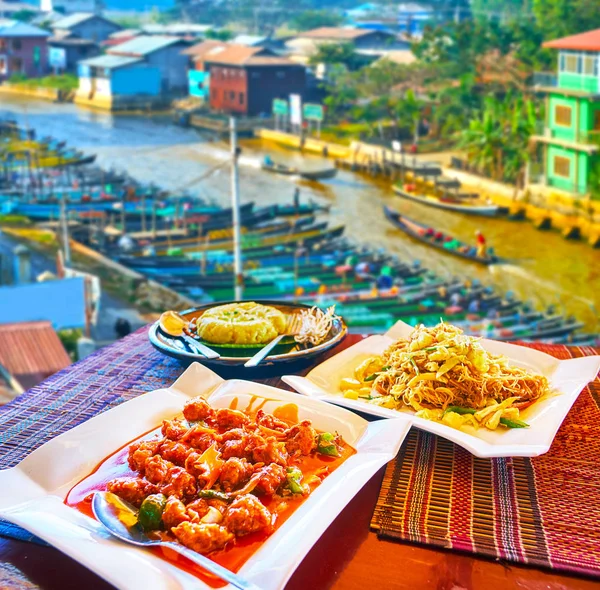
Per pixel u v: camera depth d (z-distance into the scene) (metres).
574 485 0.94
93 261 7.12
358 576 0.75
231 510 0.76
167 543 0.72
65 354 5.68
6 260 7.26
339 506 0.80
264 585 0.68
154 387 1.26
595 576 0.75
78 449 0.93
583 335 6.27
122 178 7.21
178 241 7.10
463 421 1.07
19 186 7.28
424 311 6.85
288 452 0.92
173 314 1.44
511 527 0.83
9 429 1.09
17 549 0.80
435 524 0.83
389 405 1.14
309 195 7.04
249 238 7.11
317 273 7.05
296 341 1.36
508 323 6.58
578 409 1.18
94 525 0.78
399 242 6.88
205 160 7.08
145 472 0.87
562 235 6.23
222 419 1.00
